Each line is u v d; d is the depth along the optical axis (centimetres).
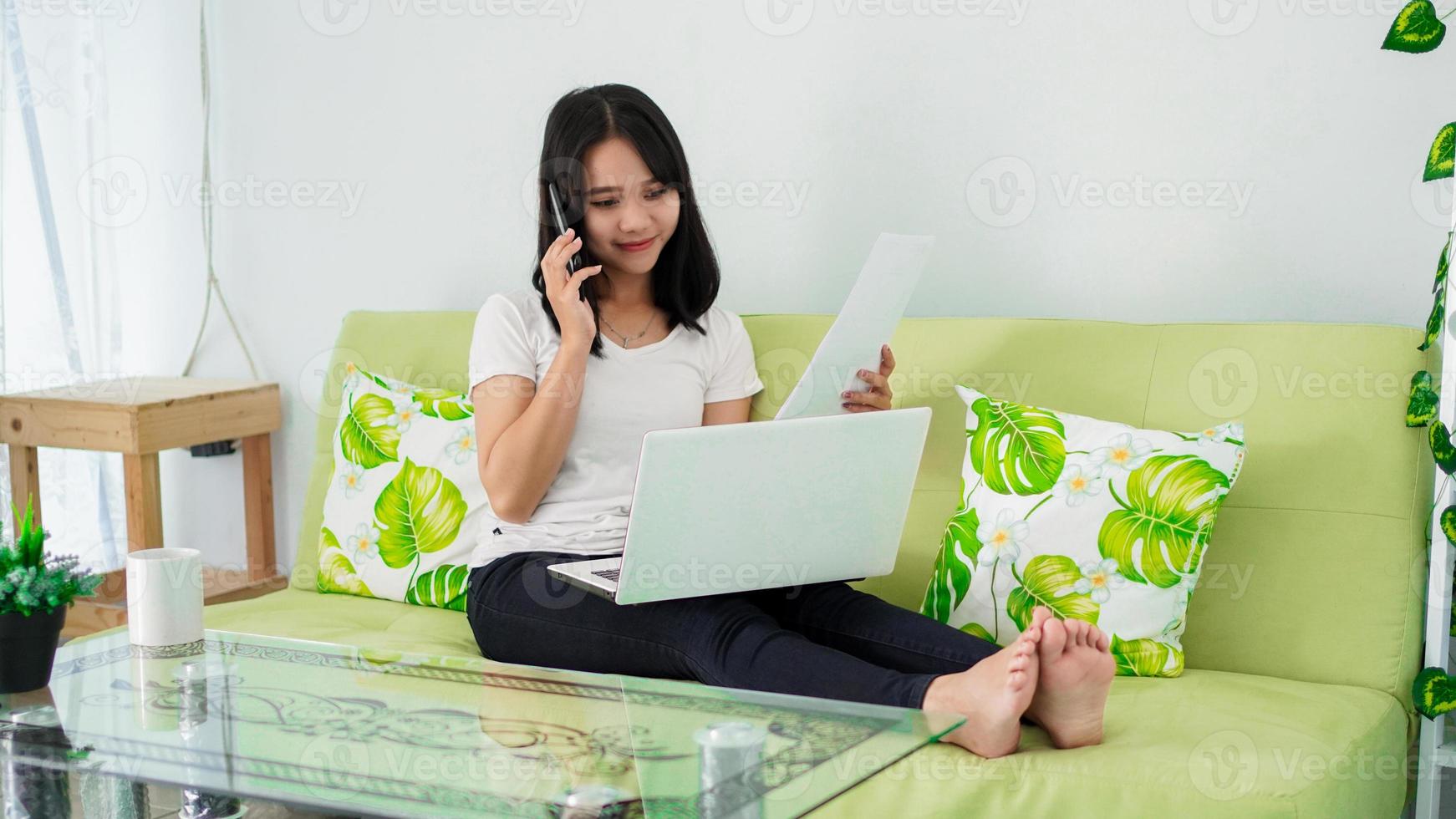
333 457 212
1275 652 157
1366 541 157
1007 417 166
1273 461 162
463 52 240
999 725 120
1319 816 117
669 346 181
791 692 131
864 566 153
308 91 254
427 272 249
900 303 165
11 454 244
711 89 221
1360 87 182
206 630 157
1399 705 151
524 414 163
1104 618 153
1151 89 193
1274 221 189
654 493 133
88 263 269
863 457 143
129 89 271
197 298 271
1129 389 172
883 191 212
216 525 276
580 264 172
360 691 128
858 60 210
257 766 108
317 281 259
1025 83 200
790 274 220
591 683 130
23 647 129
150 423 232
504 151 239
